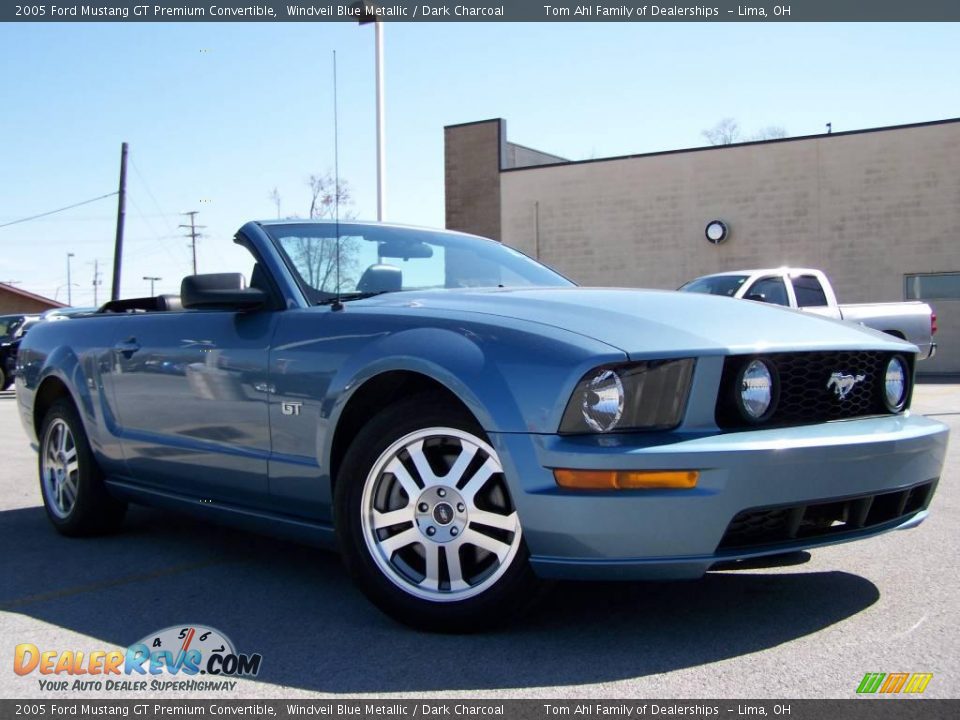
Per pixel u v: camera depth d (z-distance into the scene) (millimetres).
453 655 2939
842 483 2920
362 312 3459
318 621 3350
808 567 3941
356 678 2781
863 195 22000
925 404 11953
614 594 3578
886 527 3174
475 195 27547
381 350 3240
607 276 25031
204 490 4102
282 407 3576
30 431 5348
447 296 3547
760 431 2908
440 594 3090
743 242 23344
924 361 21438
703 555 2760
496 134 27156
